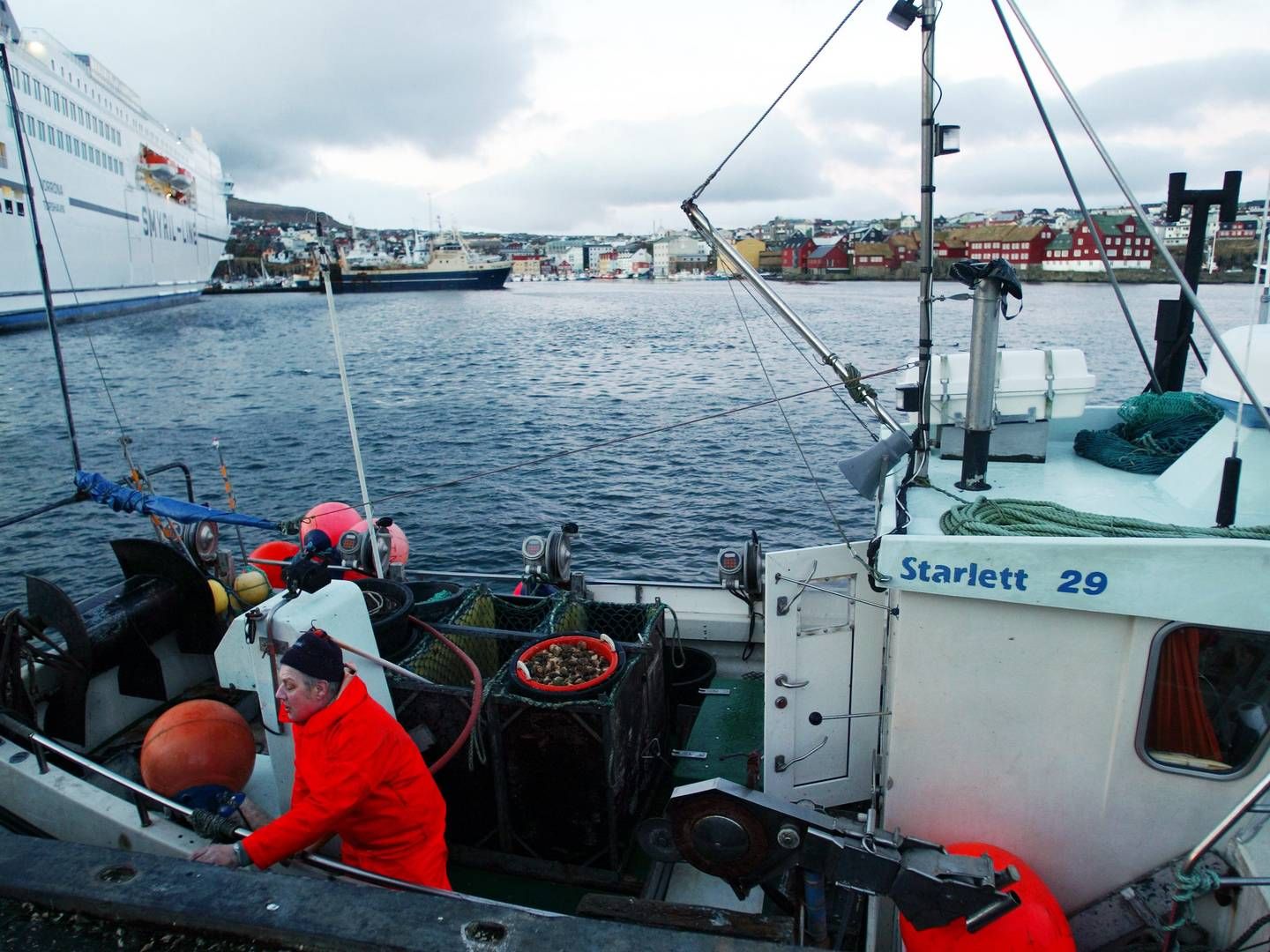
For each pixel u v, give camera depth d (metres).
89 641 4.82
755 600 6.79
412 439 31.69
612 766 4.61
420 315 108.81
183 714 4.21
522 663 4.88
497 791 4.79
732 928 3.10
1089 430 5.61
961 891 3.34
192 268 110.25
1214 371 4.43
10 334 65.44
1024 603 3.63
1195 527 3.74
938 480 4.93
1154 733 3.65
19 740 4.45
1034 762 3.83
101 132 77.31
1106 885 3.87
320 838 3.58
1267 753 3.52
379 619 5.12
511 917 2.66
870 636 4.49
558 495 22.75
